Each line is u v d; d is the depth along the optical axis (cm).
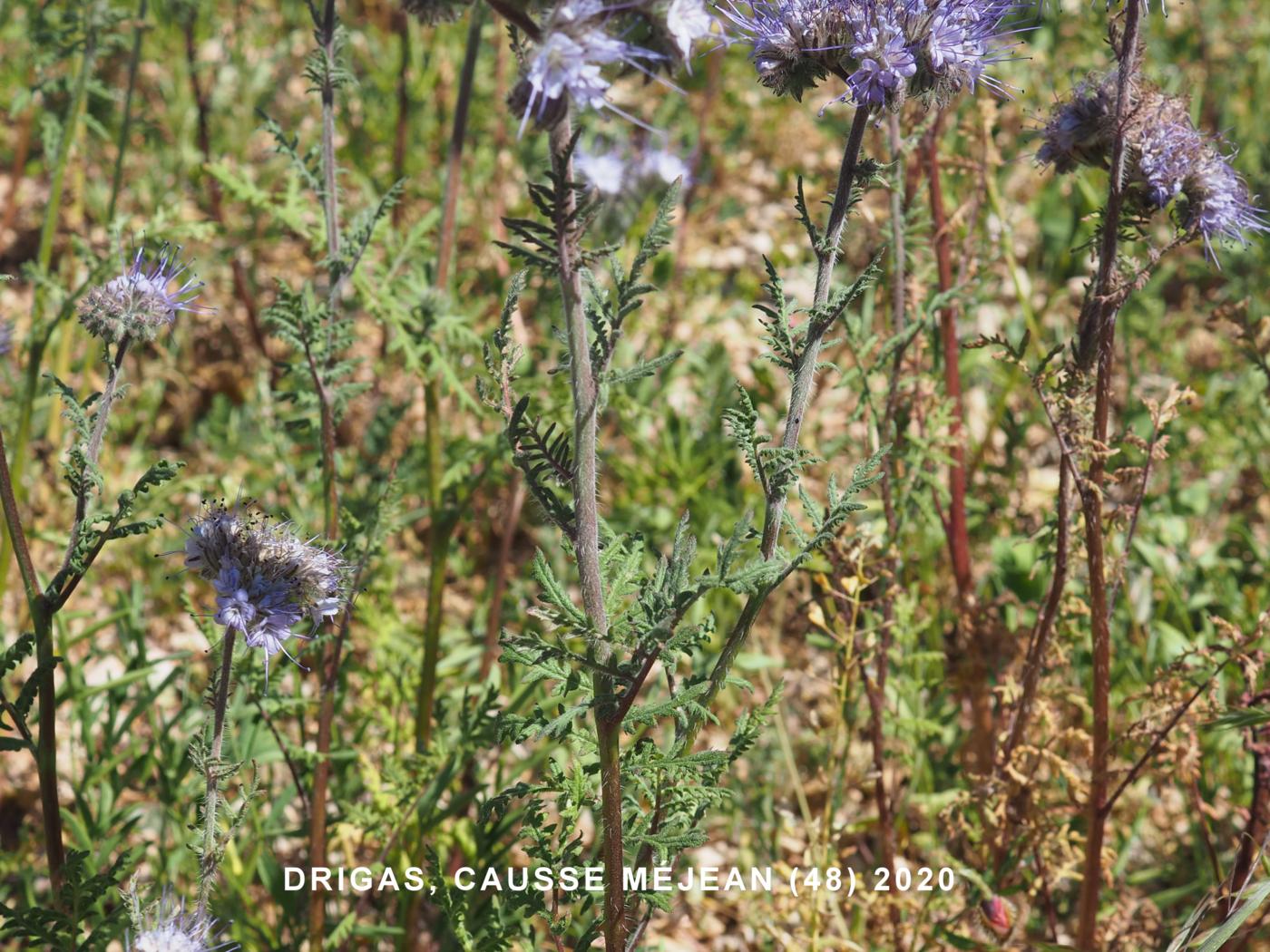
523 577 71
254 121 87
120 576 69
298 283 83
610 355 36
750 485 71
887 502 53
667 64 34
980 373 73
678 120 96
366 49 96
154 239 60
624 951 39
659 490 70
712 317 79
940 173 57
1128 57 41
